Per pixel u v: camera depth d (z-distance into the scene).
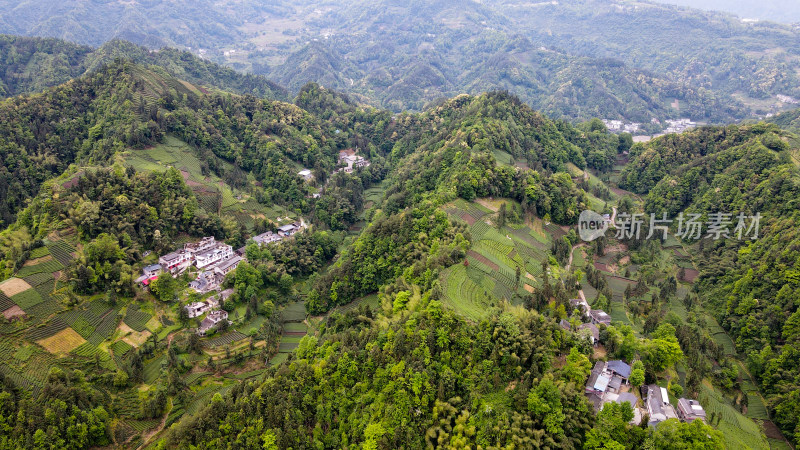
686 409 88.25
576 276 140.50
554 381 83.12
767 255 148.25
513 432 76.06
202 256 154.62
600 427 76.06
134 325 130.62
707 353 128.50
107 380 114.44
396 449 83.19
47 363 114.38
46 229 141.75
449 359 91.00
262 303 152.62
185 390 117.00
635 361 95.06
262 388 99.19
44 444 91.75
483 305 113.12
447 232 142.25
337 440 91.44
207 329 134.50
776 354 125.12
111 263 137.88
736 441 94.94
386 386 90.44
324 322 141.25
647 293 152.00
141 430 107.12
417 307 107.25
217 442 90.88
